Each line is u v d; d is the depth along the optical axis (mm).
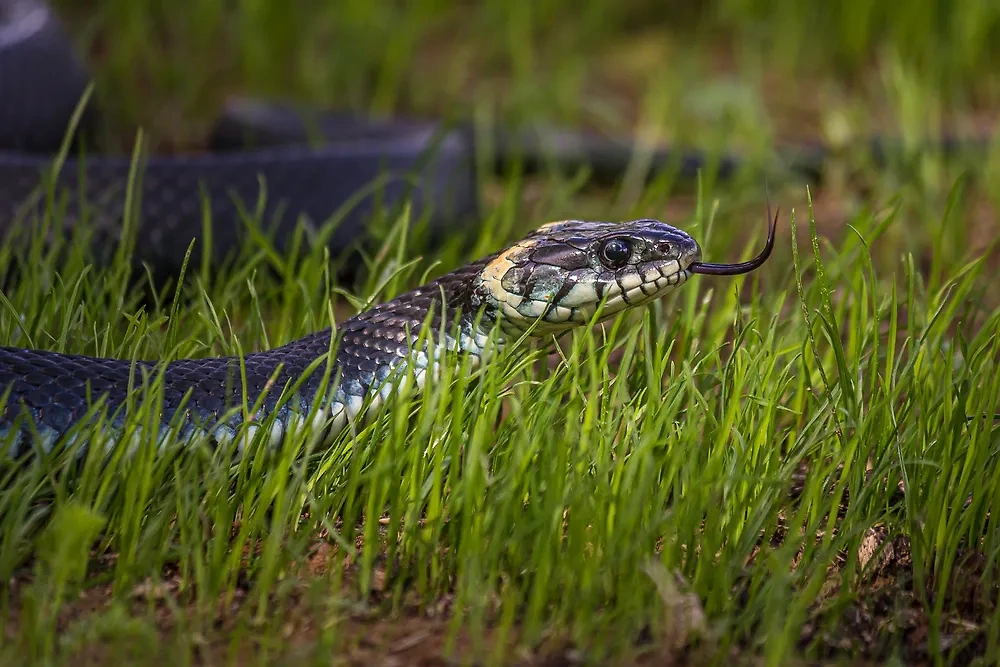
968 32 12734
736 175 10156
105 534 4715
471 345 5625
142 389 5277
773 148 10938
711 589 4484
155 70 12859
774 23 14180
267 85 13109
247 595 4535
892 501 5363
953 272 7359
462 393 4777
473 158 10820
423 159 8594
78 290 5863
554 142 11078
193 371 5445
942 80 12625
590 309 5996
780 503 4875
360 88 13148
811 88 13414
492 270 5984
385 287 6469
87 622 4129
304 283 6363
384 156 8883
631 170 10695
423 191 8914
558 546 4414
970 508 4812
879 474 4934
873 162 10922
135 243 7699
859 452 5043
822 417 5242
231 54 13930
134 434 4918
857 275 6297
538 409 4938
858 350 5480
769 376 5332
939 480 4816
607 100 13172
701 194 6598
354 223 8555
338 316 7738
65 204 7000
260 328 6297
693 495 4492
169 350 5559
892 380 5562
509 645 4270
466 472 4566
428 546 4566
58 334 5949
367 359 5680
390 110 12812
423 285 6094
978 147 10773
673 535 4543
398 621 4441
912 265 5535
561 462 4500
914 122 10867
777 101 13031
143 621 4191
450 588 4613
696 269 6016
